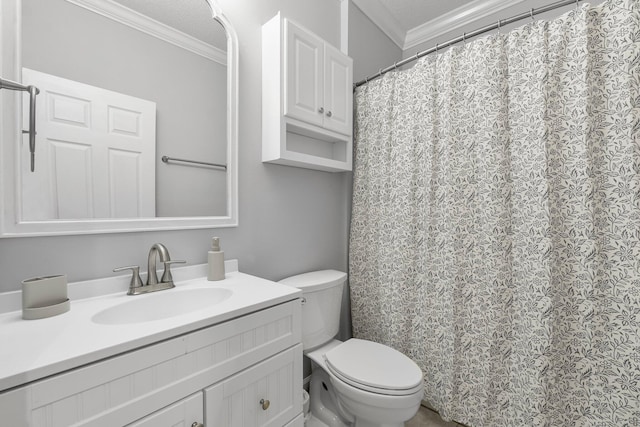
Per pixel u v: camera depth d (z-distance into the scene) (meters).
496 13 1.99
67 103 0.89
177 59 1.13
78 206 0.91
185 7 1.15
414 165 1.60
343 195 1.94
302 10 1.65
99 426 0.56
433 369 1.51
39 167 0.84
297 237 1.63
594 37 1.14
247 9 1.36
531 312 1.22
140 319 0.92
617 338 1.08
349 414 1.32
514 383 1.27
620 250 1.08
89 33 0.93
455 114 1.47
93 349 0.56
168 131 1.10
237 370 0.80
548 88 1.21
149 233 1.06
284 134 1.35
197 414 0.71
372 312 1.81
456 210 1.45
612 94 1.10
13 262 0.80
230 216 1.29
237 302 0.86
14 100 0.80
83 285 0.90
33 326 0.69
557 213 1.20
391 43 2.34
